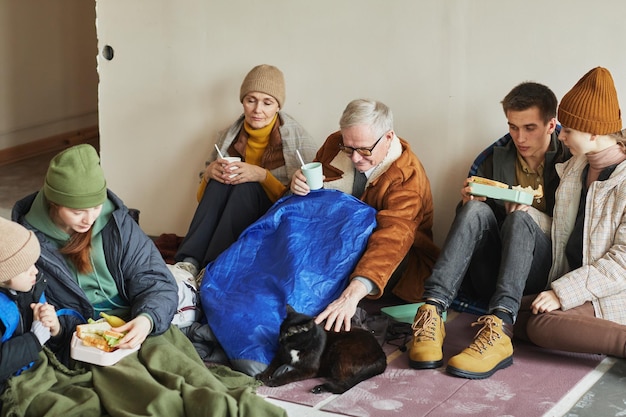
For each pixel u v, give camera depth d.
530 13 3.96
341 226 3.53
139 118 4.90
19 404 2.76
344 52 4.35
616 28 3.83
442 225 4.30
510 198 3.45
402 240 3.49
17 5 6.52
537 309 3.28
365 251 3.49
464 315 3.78
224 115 4.72
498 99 4.09
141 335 3.00
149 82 4.84
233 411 2.71
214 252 3.98
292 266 3.45
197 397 2.75
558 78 3.97
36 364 2.90
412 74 4.23
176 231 4.96
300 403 3.00
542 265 3.49
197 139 4.80
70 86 7.09
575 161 3.47
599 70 3.27
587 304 3.31
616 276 3.25
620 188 3.29
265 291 3.43
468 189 3.51
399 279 3.90
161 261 3.22
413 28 4.18
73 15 7.02
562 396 3.04
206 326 3.42
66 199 2.90
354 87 4.36
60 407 2.75
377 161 3.63
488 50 4.06
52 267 3.03
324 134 4.48
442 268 3.36
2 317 2.76
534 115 3.56
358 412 2.93
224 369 3.16
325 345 3.18
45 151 6.91
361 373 3.12
